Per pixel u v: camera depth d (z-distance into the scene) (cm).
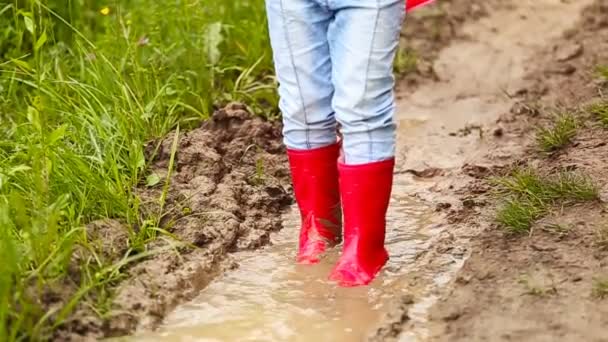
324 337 500
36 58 650
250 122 729
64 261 516
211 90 794
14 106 741
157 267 547
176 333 504
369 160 534
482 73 874
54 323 488
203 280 555
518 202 600
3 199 559
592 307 486
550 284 509
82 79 746
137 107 718
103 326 496
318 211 580
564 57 877
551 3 989
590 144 671
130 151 654
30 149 597
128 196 609
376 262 559
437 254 575
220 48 849
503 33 947
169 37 826
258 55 851
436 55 917
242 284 557
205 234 589
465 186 666
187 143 685
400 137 767
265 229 623
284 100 559
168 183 618
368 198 542
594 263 523
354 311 523
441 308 509
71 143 659
